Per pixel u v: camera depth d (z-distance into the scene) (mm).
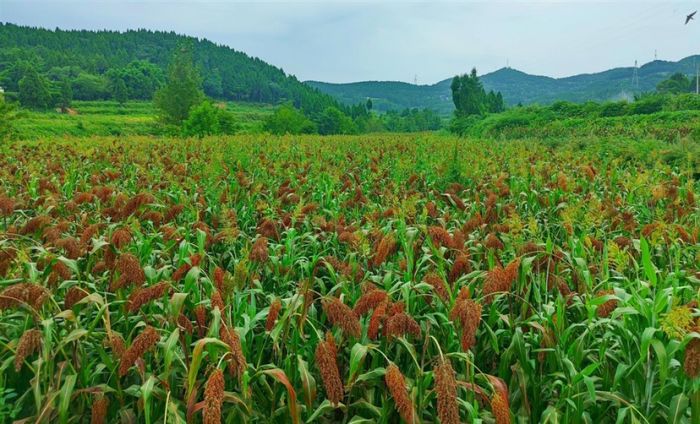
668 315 2838
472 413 3047
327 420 3707
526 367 3625
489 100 131250
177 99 87125
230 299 3854
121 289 4020
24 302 3189
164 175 12148
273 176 13789
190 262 4039
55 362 3672
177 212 6566
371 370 3600
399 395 2713
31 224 5203
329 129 122750
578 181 11930
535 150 20766
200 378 3621
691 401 3010
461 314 3137
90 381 3619
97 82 183875
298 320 3629
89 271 4590
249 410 2934
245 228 8039
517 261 3691
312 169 14516
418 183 11742
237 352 2801
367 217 6879
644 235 5648
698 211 7648
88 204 8438
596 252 5402
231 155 17672
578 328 4164
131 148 22547
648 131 37250
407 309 3863
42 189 9125
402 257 5250
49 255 4008
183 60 112188
